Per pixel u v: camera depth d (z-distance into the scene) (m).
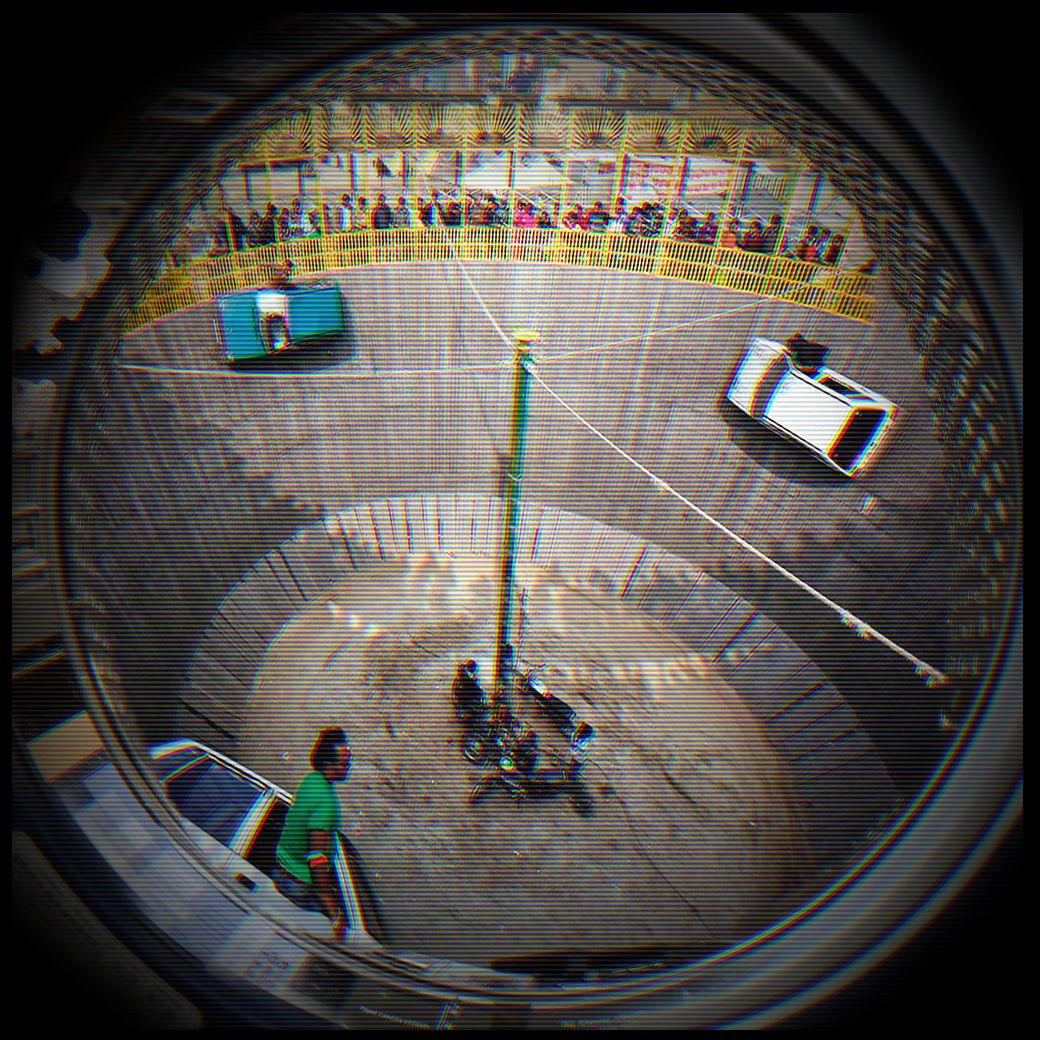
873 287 8.74
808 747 6.30
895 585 6.89
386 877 5.04
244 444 8.46
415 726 6.31
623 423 9.17
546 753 6.04
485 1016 3.35
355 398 9.04
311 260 9.92
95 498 6.45
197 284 9.03
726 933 4.85
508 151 12.34
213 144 6.82
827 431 8.02
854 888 3.88
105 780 3.95
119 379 7.62
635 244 9.80
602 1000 3.53
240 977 3.27
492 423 9.04
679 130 12.04
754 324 9.25
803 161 10.38
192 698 6.25
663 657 7.35
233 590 7.35
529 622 7.61
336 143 11.51
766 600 7.44
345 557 8.16
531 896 5.05
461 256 10.14
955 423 6.49
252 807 4.69
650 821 5.70
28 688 4.37
